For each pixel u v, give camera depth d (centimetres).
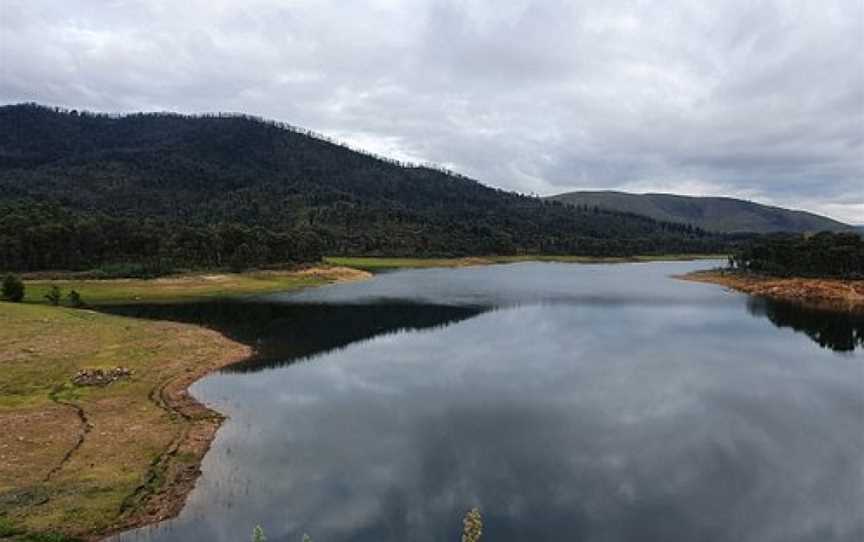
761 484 2914
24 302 8400
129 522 2430
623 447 3375
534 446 3369
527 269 18138
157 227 13962
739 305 9750
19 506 2486
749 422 3828
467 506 2641
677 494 2797
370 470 3009
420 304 9456
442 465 3084
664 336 6856
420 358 5575
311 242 15450
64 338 5547
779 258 14275
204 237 13188
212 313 8212
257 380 4734
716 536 2425
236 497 2686
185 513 2534
